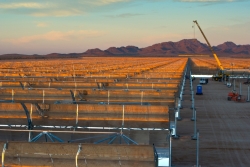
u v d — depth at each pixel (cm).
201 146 1781
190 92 4094
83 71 4872
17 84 2755
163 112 1498
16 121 1515
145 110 1508
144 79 3288
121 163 1053
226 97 3738
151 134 1443
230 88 4797
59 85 2748
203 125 2277
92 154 1069
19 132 1485
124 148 1061
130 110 1519
